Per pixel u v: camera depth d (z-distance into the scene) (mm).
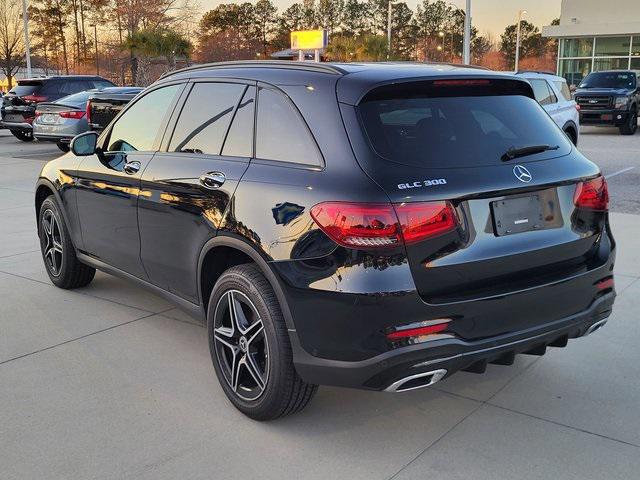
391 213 2777
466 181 2941
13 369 4047
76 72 70312
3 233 7805
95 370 4031
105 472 2980
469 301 2881
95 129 14484
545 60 106188
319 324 2918
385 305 2768
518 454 3084
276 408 3264
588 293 3320
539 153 3316
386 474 2945
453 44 101750
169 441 3230
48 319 4891
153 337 4547
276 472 2973
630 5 33531
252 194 3264
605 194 3512
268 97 3469
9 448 3176
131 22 48438
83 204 4867
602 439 3199
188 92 4070
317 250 2900
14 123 19781
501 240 3021
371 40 37031
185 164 3811
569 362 4055
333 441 3221
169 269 4012
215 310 3531
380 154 2926
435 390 3730
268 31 90250
